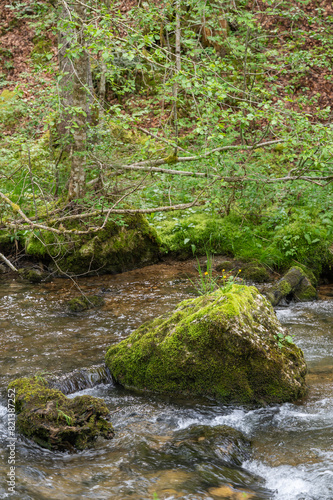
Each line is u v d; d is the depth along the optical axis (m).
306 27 12.50
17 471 3.09
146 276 7.98
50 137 9.12
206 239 8.59
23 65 13.82
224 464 3.21
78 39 6.71
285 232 8.09
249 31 8.65
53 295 7.10
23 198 8.61
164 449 3.38
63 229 6.03
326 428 3.69
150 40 5.44
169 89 7.07
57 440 3.38
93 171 7.67
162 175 7.86
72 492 2.86
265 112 6.39
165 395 4.34
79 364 4.81
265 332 4.28
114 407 4.13
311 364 4.80
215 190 7.89
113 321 6.01
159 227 8.93
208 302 4.51
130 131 10.65
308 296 6.92
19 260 8.45
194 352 4.19
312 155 6.40
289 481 3.03
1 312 6.36
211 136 6.25
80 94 7.31
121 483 2.97
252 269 7.55
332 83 11.93
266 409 4.05
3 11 14.75
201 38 11.64
